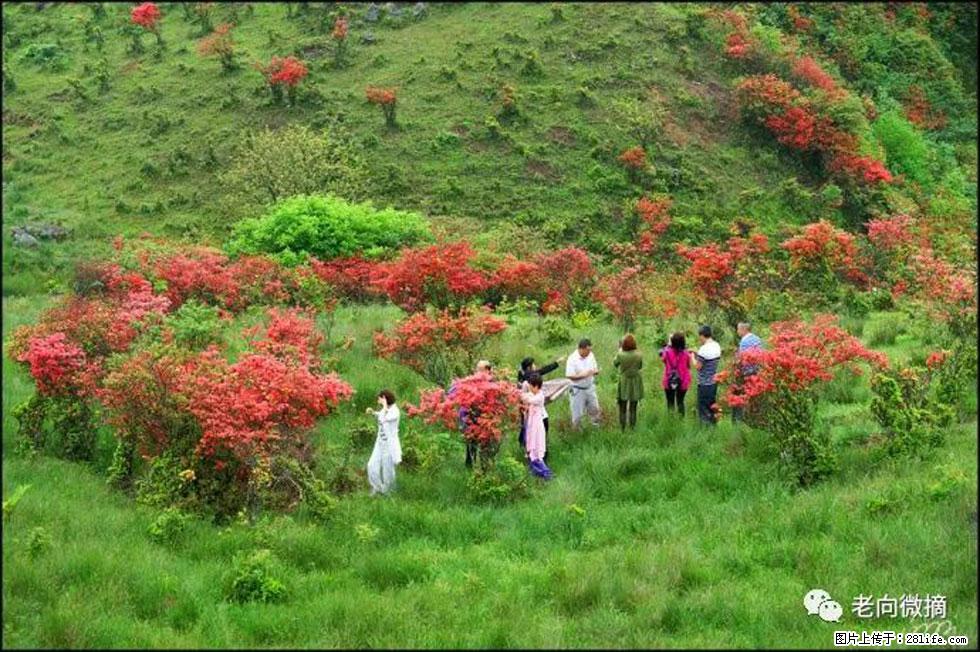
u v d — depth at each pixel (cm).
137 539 1108
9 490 1224
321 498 1211
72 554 1002
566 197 3991
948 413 1378
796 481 1262
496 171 4122
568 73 4678
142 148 4447
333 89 4669
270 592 971
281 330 1684
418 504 1258
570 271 2467
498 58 4753
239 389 1245
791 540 1078
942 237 3831
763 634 877
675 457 1373
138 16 5222
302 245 3022
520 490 1303
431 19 5247
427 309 1947
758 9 5384
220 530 1162
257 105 4578
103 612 912
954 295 1633
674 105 4512
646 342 2036
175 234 3816
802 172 4344
